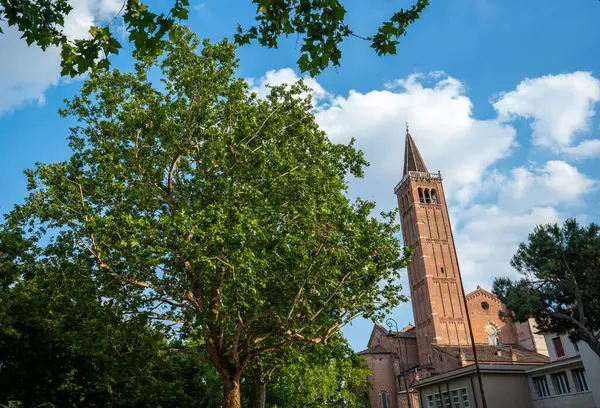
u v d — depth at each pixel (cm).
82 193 1966
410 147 10200
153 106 2086
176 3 772
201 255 1694
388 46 865
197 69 2150
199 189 2119
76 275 1856
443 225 9075
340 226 2016
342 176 2534
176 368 3634
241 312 2033
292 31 852
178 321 2069
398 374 8319
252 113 2169
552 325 2898
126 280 1891
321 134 2500
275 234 1962
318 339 2091
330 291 2064
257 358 2717
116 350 2239
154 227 1836
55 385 2727
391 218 2298
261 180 2112
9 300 2358
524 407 4438
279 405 4478
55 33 794
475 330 8269
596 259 2656
